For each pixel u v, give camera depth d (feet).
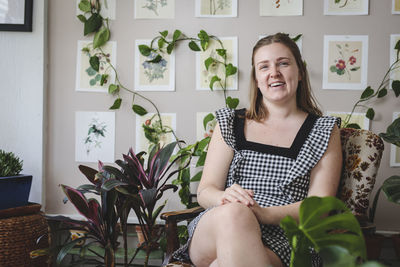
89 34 7.05
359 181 4.79
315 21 6.61
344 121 6.58
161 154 5.63
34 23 6.97
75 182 7.13
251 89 5.00
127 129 7.02
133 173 5.48
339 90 6.60
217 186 4.66
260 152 4.60
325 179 4.43
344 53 6.58
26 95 7.01
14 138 7.03
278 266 3.81
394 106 6.50
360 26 6.55
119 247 7.00
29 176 6.26
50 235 5.76
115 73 6.99
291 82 4.63
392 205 6.51
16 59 7.00
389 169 6.53
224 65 6.77
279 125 4.75
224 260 3.36
